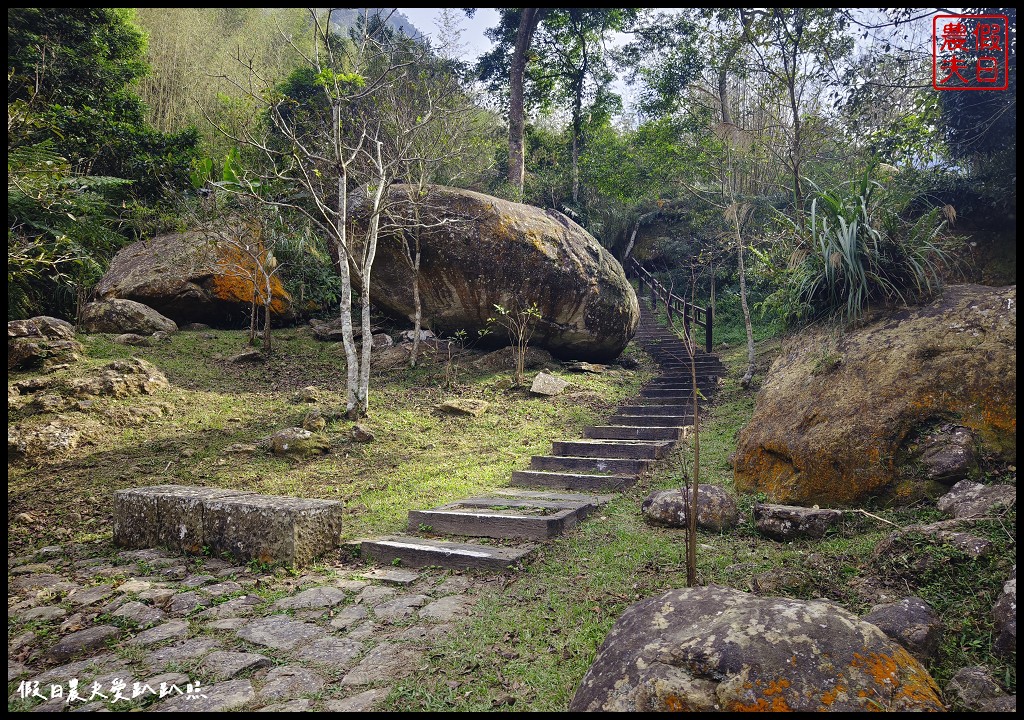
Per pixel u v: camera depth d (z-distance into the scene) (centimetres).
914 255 524
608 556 404
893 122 817
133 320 1048
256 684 265
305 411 827
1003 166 848
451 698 247
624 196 1695
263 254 1090
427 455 727
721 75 1015
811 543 384
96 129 1224
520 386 955
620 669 228
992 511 323
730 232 1177
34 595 375
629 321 1121
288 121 1205
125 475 631
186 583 394
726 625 230
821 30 802
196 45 1677
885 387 446
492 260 980
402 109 1024
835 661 208
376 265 1039
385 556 444
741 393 863
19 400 725
